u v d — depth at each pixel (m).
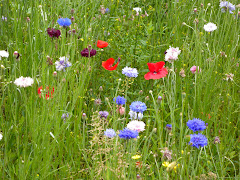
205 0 2.72
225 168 1.83
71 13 2.21
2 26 2.20
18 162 1.75
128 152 1.62
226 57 2.28
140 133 1.97
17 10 2.16
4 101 1.92
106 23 2.42
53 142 1.76
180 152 1.69
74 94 1.89
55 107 1.81
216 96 2.08
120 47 2.35
